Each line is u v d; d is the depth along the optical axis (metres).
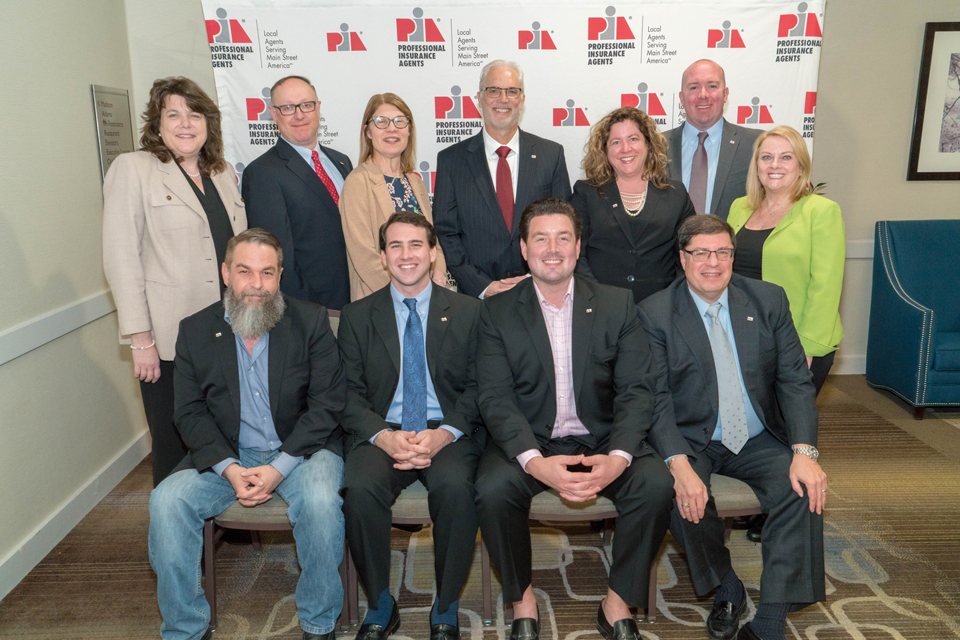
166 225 2.39
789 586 1.97
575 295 2.22
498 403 2.15
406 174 2.84
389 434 2.13
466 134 3.49
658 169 2.73
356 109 3.42
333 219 2.75
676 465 2.08
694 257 2.13
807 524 2.00
